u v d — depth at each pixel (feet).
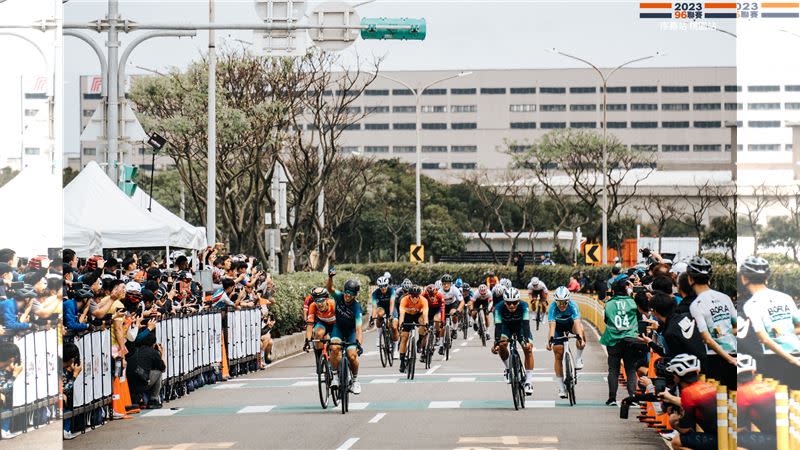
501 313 76.69
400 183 444.55
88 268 77.87
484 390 88.17
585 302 201.77
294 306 137.59
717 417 45.42
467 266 326.65
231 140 176.55
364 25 92.63
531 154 371.76
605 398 81.05
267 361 117.60
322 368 76.74
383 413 73.77
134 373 75.66
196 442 61.11
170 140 187.62
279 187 182.09
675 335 49.83
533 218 437.99
